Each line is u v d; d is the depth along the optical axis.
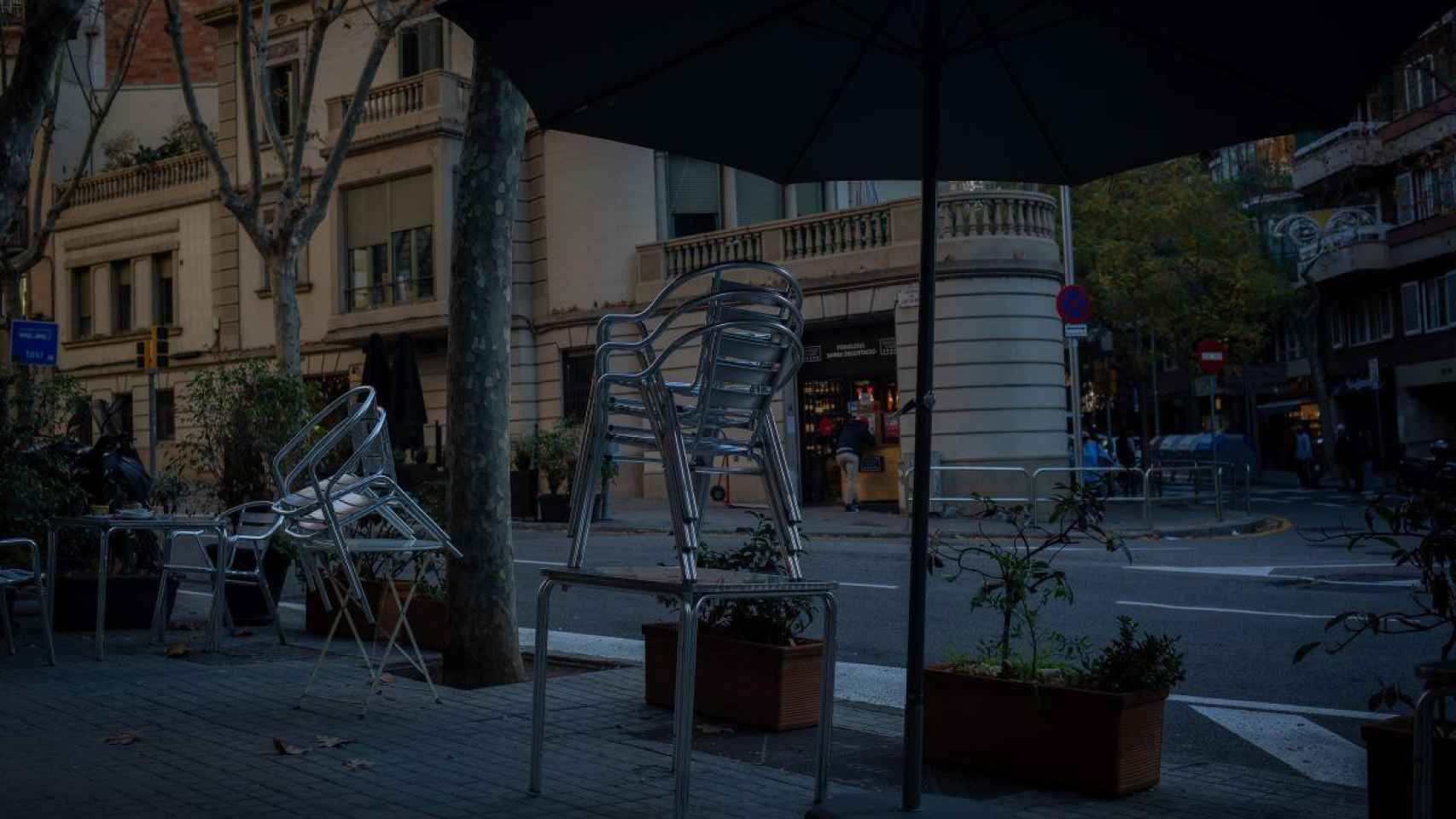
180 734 5.98
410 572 11.95
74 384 11.12
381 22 16.66
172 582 9.93
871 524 21.36
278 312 16.95
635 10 3.91
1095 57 4.39
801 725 6.27
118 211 36.09
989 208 22.94
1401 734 4.14
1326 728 6.82
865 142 4.95
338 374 30.52
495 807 4.71
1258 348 38.56
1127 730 5.04
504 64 3.98
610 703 6.82
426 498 10.41
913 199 23.50
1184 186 33.22
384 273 29.58
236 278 33.53
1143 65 4.34
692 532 4.21
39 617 10.31
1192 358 38.78
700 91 4.46
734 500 25.61
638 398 4.75
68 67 38.28
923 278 4.10
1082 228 33.50
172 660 8.24
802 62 4.49
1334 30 3.80
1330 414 41.78
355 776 5.16
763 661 6.21
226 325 33.78
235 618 10.15
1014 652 5.77
